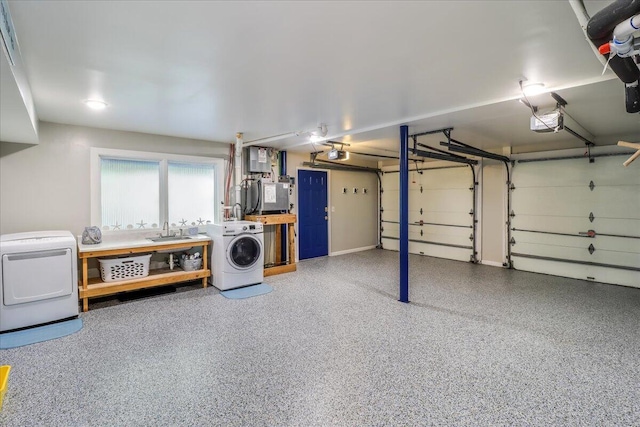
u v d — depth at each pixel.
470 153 4.80
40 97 2.82
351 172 7.62
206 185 5.09
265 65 2.20
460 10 1.55
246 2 1.46
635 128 4.20
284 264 5.70
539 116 2.83
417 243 7.40
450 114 3.37
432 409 1.93
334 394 2.08
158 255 4.52
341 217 7.38
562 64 2.20
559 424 1.81
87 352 2.63
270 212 5.29
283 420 1.84
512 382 2.22
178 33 1.75
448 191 6.82
